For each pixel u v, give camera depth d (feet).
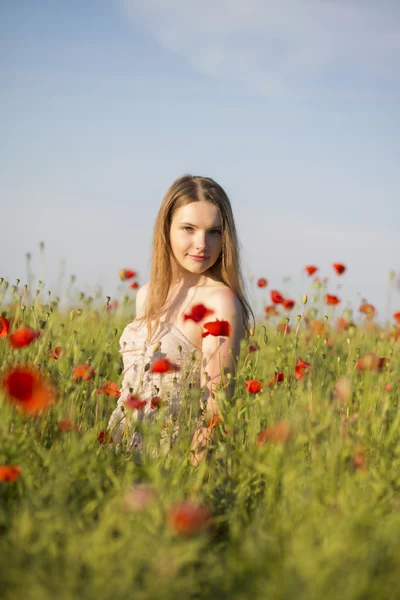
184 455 8.66
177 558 5.90
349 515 6.59
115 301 16.35
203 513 6.33
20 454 8.01
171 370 9.82
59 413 8.82
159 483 7.19
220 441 9.26
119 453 9.58
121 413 10.99
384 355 12.51
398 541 6.37
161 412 9.64
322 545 6.16
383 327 14.34
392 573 6.02
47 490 7.08
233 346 10.94
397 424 8.59
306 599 5.47
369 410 8.84
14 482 7.80
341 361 12.65
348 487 7.25
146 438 9.16
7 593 5.78
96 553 5.88
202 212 11.28
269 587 5.67
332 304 14.43
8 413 8.18
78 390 9.80
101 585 5.60
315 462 7.88
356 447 8.02
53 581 5.66
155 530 6.31
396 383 10.43
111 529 6.57
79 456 8.13
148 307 11.60
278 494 7.97
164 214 11.60
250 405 9.52
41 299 11.53
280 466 7.83
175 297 11.64
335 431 8.23
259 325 15.87
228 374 9.77
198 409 9.96
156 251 11.78
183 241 11.32
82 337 13.24
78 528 6.69
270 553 6.29
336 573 5.77
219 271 11.87
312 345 13.50
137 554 5.93
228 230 11.62
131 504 6.61
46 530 6.29
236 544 6.86
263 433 8.45
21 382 7.17
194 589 6.14
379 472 7.97
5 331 9.75
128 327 12.10
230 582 6.02
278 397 8.98
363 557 6.00
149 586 5.78
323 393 9.78
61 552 6.20
